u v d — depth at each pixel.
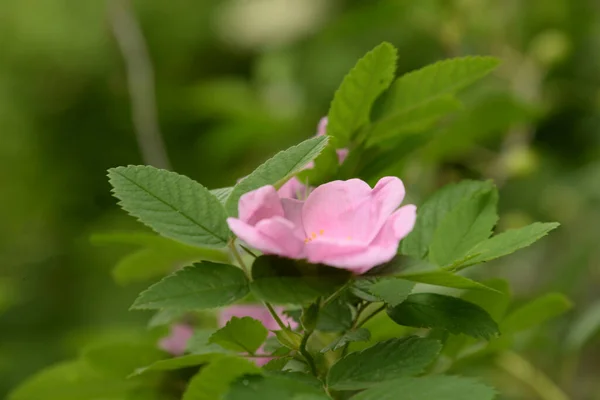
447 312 0.59
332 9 1.59
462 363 0.66
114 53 1.97
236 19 1.79
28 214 1.97
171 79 2.07
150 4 2.07
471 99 1.07
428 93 0.64
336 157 0.64
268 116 1.26
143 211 0.57
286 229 0.54
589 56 1.33
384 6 1.06
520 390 0.89
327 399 0.55
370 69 0.62
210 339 0.58
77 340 0.80
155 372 0.68
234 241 0.57
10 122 1.98
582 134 1.35
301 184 0.64
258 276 0.55
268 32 1.62
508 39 1.16
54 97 2.01
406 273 0.55
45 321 1.67
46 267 1.79
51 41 1.98
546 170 1.26
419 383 0.55
